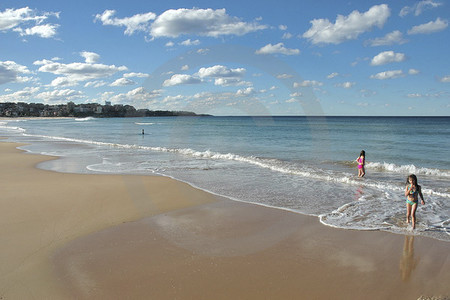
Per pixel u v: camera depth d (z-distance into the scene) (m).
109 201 6.73
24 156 14.80
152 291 3.24
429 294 3.20
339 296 3.17
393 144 21.14
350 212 6.05
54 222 5.41
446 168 11.72
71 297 3.12
